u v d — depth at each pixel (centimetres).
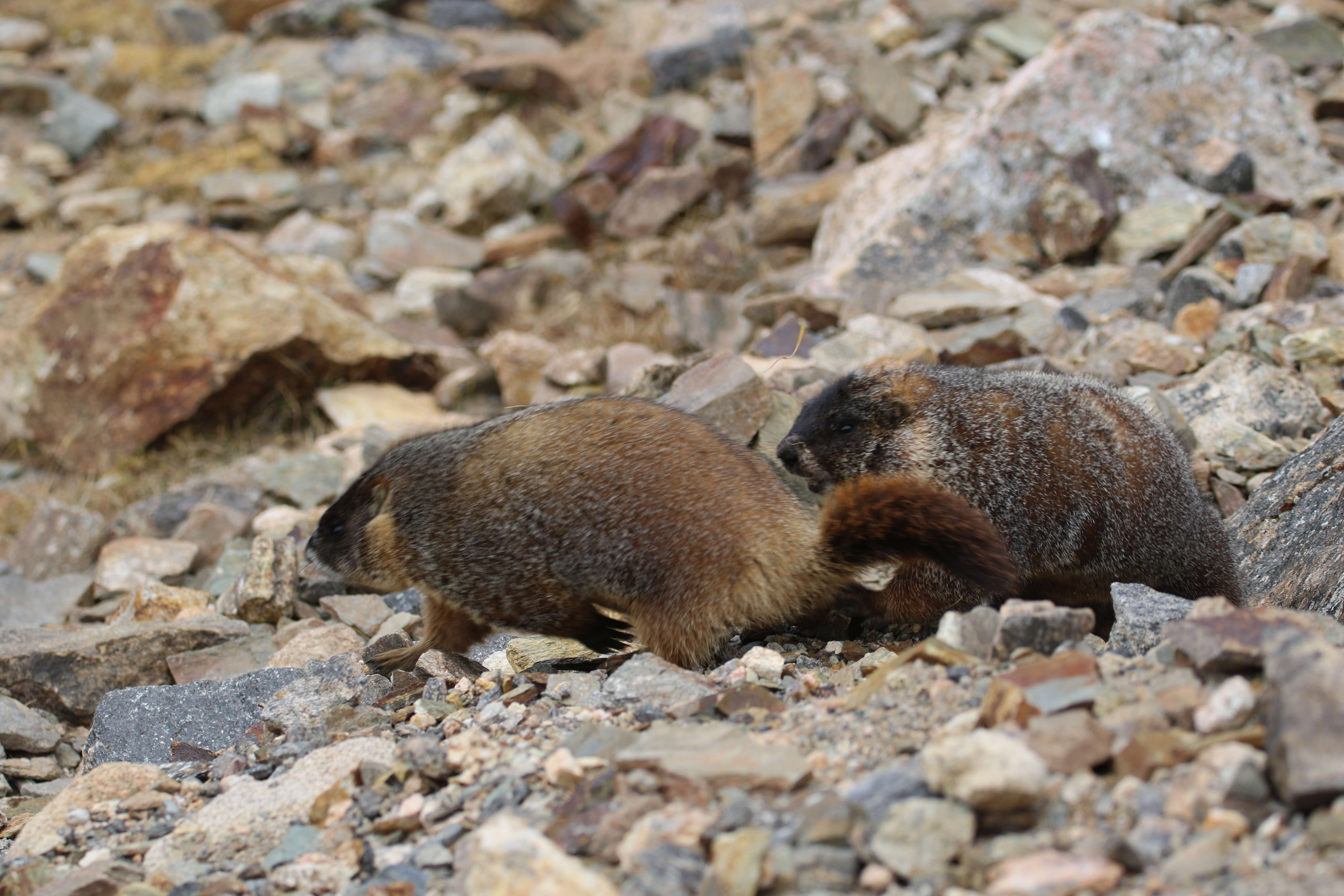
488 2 3734
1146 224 2077
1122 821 611
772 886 605
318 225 2938
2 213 3133
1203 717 667
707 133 2914
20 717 1184
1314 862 547
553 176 2981
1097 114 2206
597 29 3681
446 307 2553
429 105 3359
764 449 1372
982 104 2353
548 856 607
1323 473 1138
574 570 959
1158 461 1009
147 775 895
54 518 1869
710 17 3238
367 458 1838
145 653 1273
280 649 1280
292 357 2219
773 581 923
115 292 2233
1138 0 2814
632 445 955
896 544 898
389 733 924
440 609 1094
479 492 1002
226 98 3422
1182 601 851
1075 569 1009
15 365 2359
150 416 2191
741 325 2119
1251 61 2256
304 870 724
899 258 2136
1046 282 2020
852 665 939
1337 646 728
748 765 702
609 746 779
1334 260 1870
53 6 3981
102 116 3400
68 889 724
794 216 2503
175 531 1856
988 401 1039
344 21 3709
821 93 2880
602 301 2427
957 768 620
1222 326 1717
